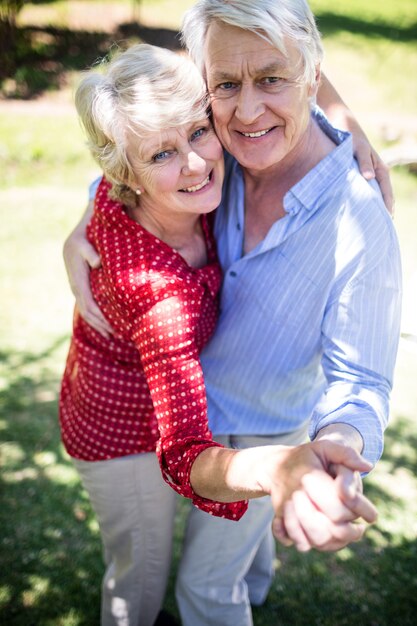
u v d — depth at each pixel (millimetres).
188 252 1774
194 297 1565
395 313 1594
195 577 2029
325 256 1628
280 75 1501
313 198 1626
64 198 6637
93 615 2469
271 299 1723
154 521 1973
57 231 5887
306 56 1510
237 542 1974
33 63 10875
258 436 1938
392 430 3613
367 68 12414
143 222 1692
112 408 1823
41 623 2438
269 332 1765
